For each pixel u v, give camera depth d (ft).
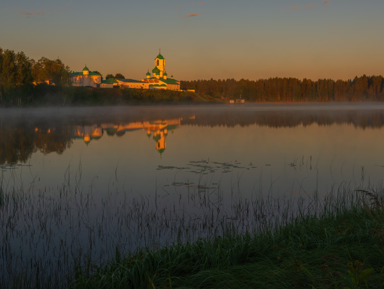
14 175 49.29
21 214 32.42
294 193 39.47
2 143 83.97
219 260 19.31
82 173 50.57
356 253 18.39
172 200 37.06
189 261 19.72
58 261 22.52
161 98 448.24
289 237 22.30
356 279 11.34
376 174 48.80
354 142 83.92
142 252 21.75
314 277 15.93
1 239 26.58
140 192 40.16
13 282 19.94
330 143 82.17
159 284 17.34
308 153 67.46
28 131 112.68
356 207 29.27
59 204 35.47
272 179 46.24
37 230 28.48
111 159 62.08
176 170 52.26
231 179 46.34
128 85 484.33
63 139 92.43
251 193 39.58
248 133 106.42
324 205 34.22
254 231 25.53
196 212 33.06
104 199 37.45
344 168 53.01
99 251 24.32
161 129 121.60
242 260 19.83
